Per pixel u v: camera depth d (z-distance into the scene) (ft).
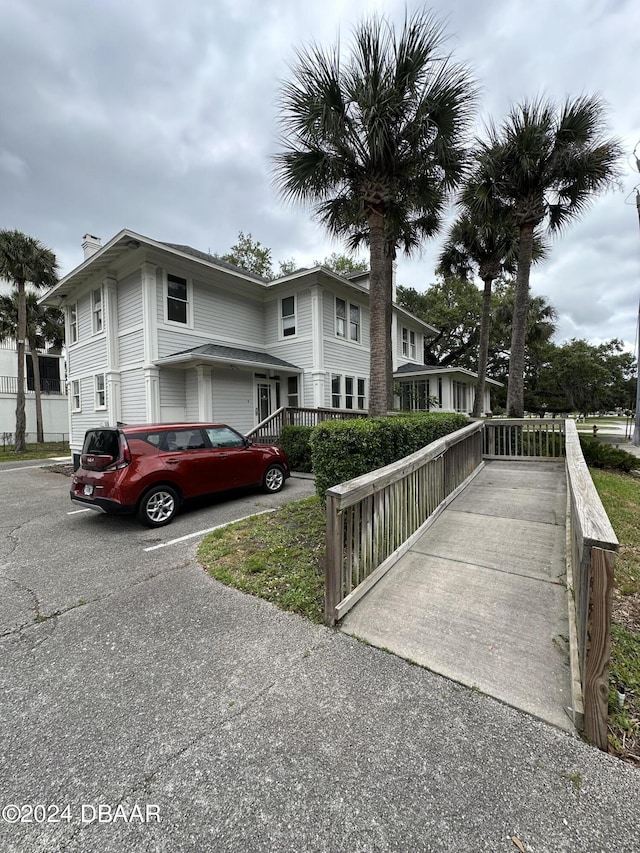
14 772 5.49
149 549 14.83
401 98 20.54
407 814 4.75
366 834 4.53
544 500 17.07
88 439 18.48
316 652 8.08
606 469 30.91
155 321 34.63
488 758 5.50
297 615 9.55
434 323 86.02
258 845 4.46
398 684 7.06
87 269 37.70
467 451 21.01
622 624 8.78
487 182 31.42
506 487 19.53
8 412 76.23
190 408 37.35
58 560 14.01
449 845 4.40
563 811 4.75
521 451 26.66
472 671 7.30
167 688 7.16
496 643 8.04
